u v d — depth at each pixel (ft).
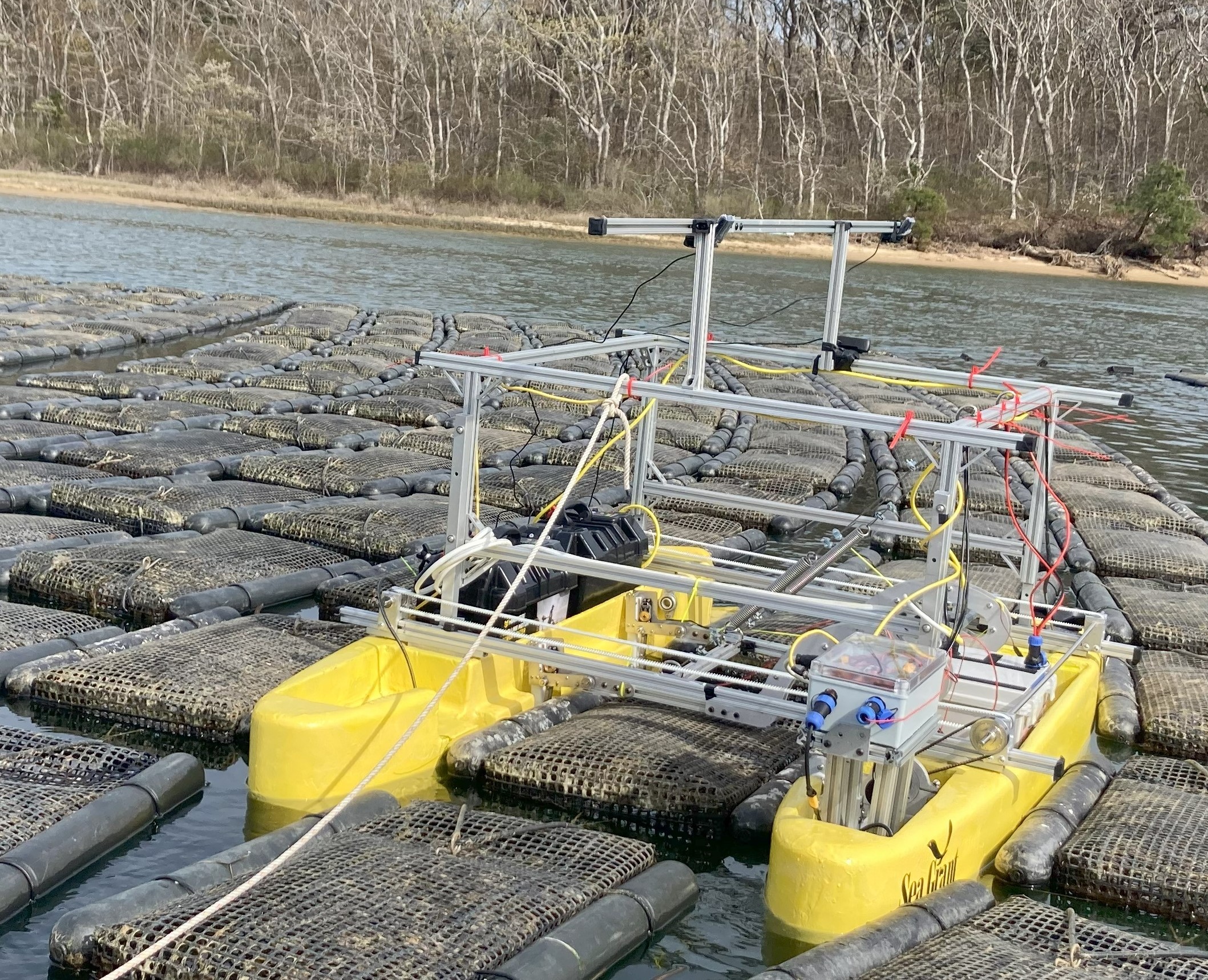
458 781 22.86
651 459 29.12
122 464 43.06
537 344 80.07
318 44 245.65
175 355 72.13
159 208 186.91
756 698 21.54
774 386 72.28
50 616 28.40
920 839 18.47
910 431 19.71
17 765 21.43
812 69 233.76
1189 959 17.47
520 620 23.07
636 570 22.52
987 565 39.42
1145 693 28.73
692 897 19.40
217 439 47.78
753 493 45.80
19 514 38.01
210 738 24.17
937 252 194.59
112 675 24.98
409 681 23.84
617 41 232.94
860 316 116.37
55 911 18.29
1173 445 65.05
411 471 45.03
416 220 197.77
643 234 21.15
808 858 17.89
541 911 17.31
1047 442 25.11
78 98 244.83
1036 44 225.97
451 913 16.90
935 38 245.24
